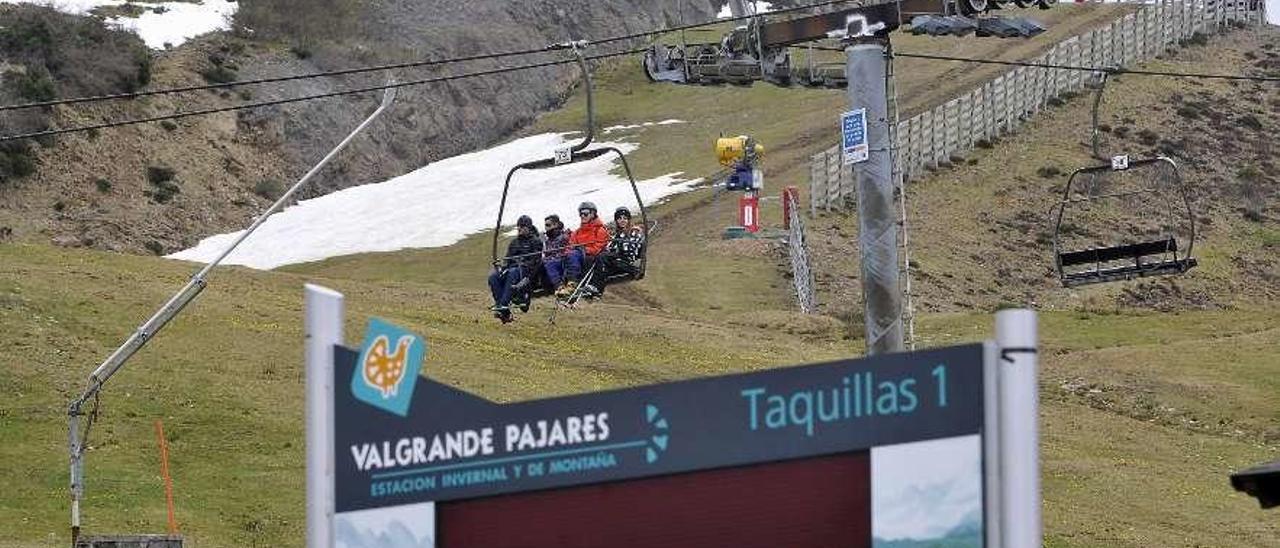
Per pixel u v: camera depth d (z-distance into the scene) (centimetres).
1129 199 14175
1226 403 8462
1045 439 7719
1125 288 12694
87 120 15375
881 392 2256
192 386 7275
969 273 12525
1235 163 15112
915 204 13575
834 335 9631
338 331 2527
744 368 8375
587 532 2389
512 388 7456
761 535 2308
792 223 11381
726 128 16812
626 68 19500
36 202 14288
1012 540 2178
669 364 8325
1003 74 16275
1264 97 16388
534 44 19450
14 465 6312
